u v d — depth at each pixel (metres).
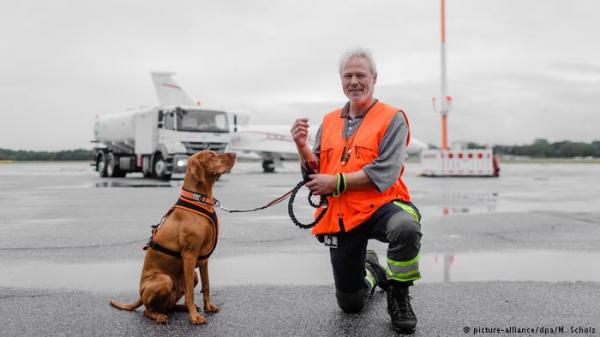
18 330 3.29
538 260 5.43
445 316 3.56
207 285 3.72
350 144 3.54
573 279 4.59
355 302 3.62
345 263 3.52
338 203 3.46
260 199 12.50
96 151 27.53
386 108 3.56
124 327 3.37
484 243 6.45
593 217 9.01
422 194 14.11
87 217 8.98
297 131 3.59
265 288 4.33
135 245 6.30
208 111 21.50
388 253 3.37
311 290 4.27
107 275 4.79
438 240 6.67
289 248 6.13
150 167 22.69
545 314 3.59
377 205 3.39
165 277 3.51
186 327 3.37
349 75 3.54
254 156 32.84
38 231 7.38
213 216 3.66
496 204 11.33
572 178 24.50
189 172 3.60
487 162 25.00
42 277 4.71
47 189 16.14
